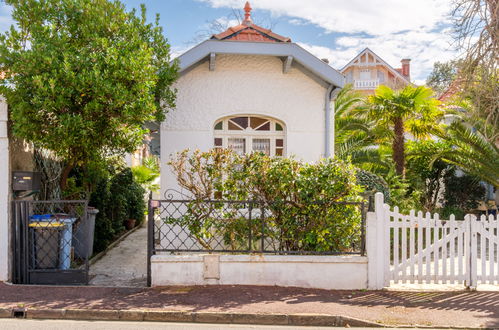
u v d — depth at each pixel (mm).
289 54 9805
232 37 10359
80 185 10609
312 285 7516
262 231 7656
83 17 8289
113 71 7652
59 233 8148
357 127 14664
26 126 7422
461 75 9227
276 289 7348
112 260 10336
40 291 7203
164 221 7957
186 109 10148
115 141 8164
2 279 7723
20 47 7867
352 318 6117
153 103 8758
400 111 13391
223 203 7902
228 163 7953
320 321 6141
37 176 8117
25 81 7320
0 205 7734
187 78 10156
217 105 10219
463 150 13828
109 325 5957
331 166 7828
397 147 14203
